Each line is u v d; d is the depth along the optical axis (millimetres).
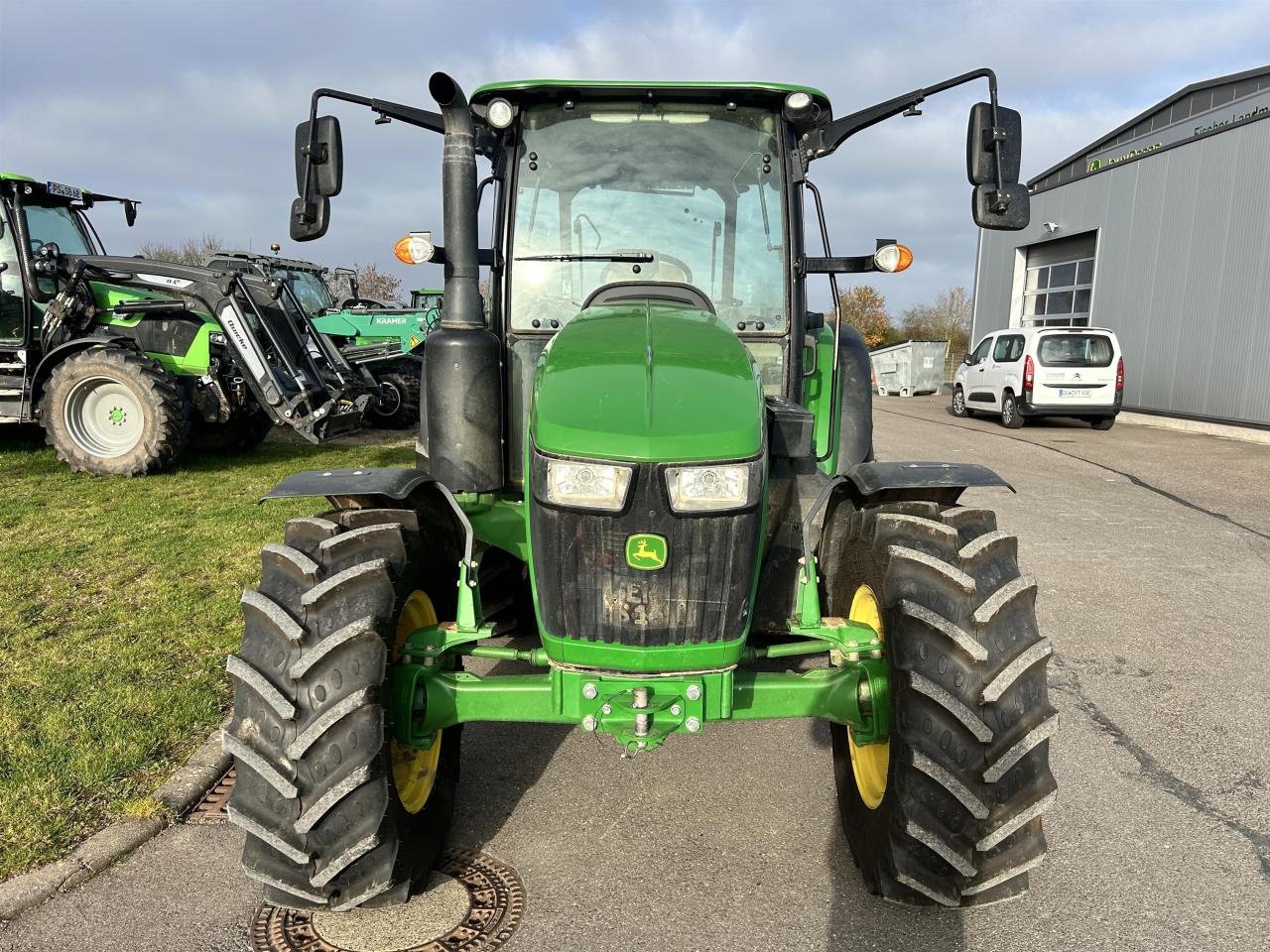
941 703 2326
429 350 3037
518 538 2928
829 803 3279
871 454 4227
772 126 3422
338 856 2299
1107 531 7652
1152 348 17750
